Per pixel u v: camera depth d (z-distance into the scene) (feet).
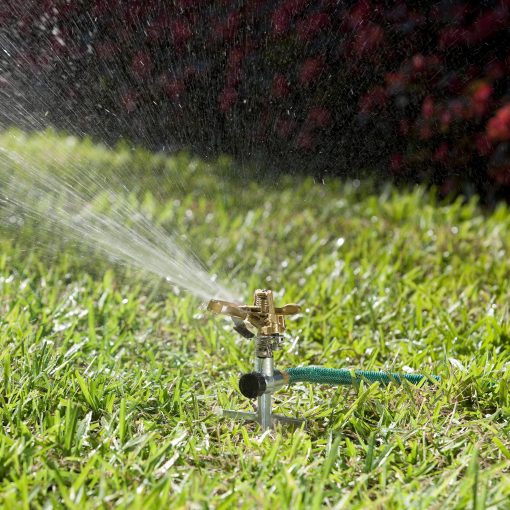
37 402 15.87
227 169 34.06
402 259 27.22
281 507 12.28
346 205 33.22
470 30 30.01
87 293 23.54
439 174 33.81
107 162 31.30
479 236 29.60
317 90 31.19
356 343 20.16
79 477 12.78
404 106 31.58
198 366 19.38
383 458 14.11
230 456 14.53
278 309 15.38
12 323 20.10
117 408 16.28
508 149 32.58
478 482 13.21
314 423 16.02
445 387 16.87
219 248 28.32
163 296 24.44
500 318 21.25
